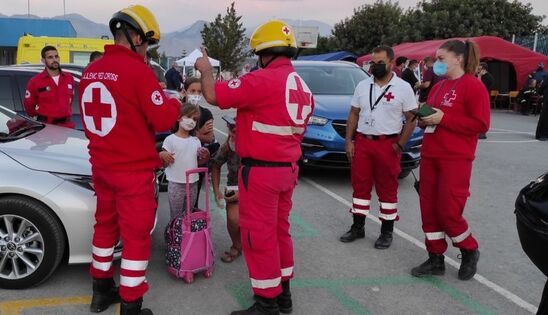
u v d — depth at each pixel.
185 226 3.69
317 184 6.93
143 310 3.21
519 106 19.16
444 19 32.31
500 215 5.82
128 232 3.04
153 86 2.93
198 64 2.99
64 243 3.50
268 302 3.23
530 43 25.25
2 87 5.98
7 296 3.44
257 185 3.07
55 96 5.63
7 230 3.43
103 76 2.90
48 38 13.01
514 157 9.48
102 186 3.12
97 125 2.96
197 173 4.10
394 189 4.61
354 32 38.19
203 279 3.86
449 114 3.73
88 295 3.50
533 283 4.01
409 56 21.00
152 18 3.00
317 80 7.73
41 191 3.37
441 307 3.58
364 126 4.52
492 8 32.69
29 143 3.90
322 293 3.73
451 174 3.77
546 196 2.48
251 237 3.13
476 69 3.77
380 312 3.48
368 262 4.33
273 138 3.03
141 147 3.00
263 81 2.94
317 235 4.95
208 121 4.20
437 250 4.04
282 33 3.06
